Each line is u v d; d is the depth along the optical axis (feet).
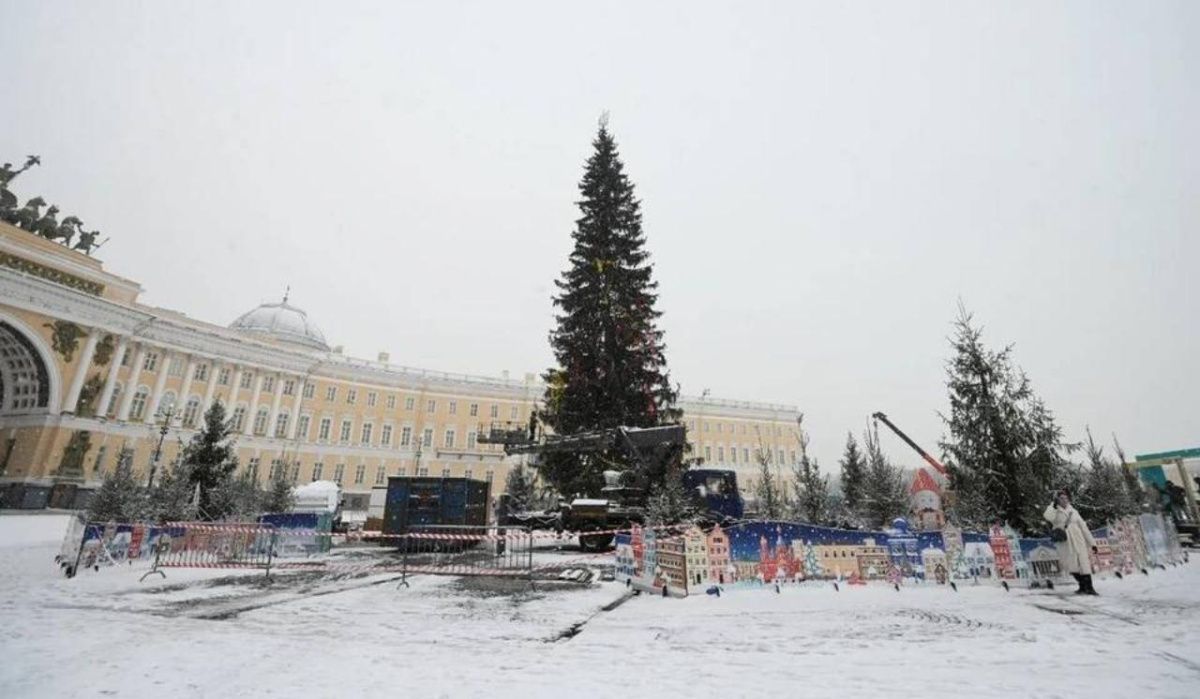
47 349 168.14
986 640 21.16
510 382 281.33
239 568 49.06
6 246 164.25
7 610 28.84
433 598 33.14
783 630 23.80
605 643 21.57
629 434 71.15
